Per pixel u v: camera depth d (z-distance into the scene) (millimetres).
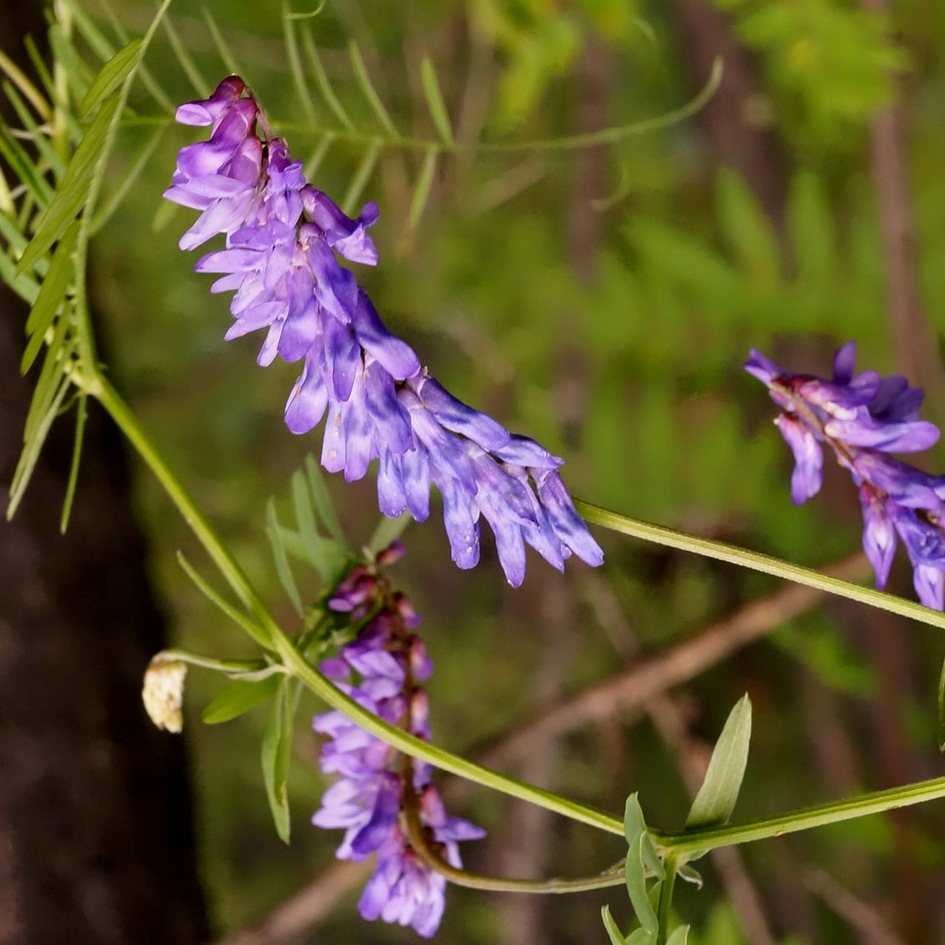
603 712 977
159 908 851
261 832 1319
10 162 740
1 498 827
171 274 1218
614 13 863
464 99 1095
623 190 797
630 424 945
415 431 715
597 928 1237
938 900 938
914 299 863
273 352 712
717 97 1029
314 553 766
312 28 1131
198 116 704
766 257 878
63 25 749
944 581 745
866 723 1085
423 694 757
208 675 1279
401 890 751
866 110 863
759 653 1135
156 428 1271
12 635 831
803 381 747
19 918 831
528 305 1114
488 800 1249
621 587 1171
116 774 844
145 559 865
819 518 934
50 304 714
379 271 1182
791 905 1085
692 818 735
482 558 1305
